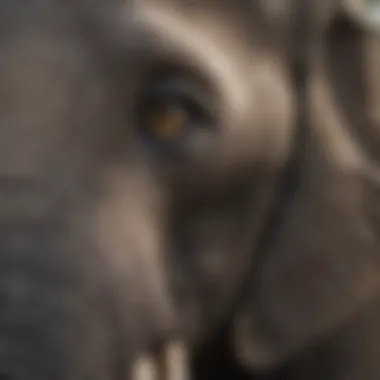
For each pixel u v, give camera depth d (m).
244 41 4.23
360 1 4.62
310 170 4.46
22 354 3.60
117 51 3.94
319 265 4.50
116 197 3.91
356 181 4.49
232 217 4.32
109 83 3.93
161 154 4.04
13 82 3.82
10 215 3.70
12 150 3.76
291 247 4.48
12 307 3.62
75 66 3.88
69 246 3.73
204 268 4.32
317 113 4.44
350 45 4.48
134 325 3.95
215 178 4.16
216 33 4.15
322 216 4.47
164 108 4.01
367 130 4.51
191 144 4.05
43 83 3.83
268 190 4.39
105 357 3.80
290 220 4.46
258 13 4.26
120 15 3.96
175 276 4.24
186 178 4.11
